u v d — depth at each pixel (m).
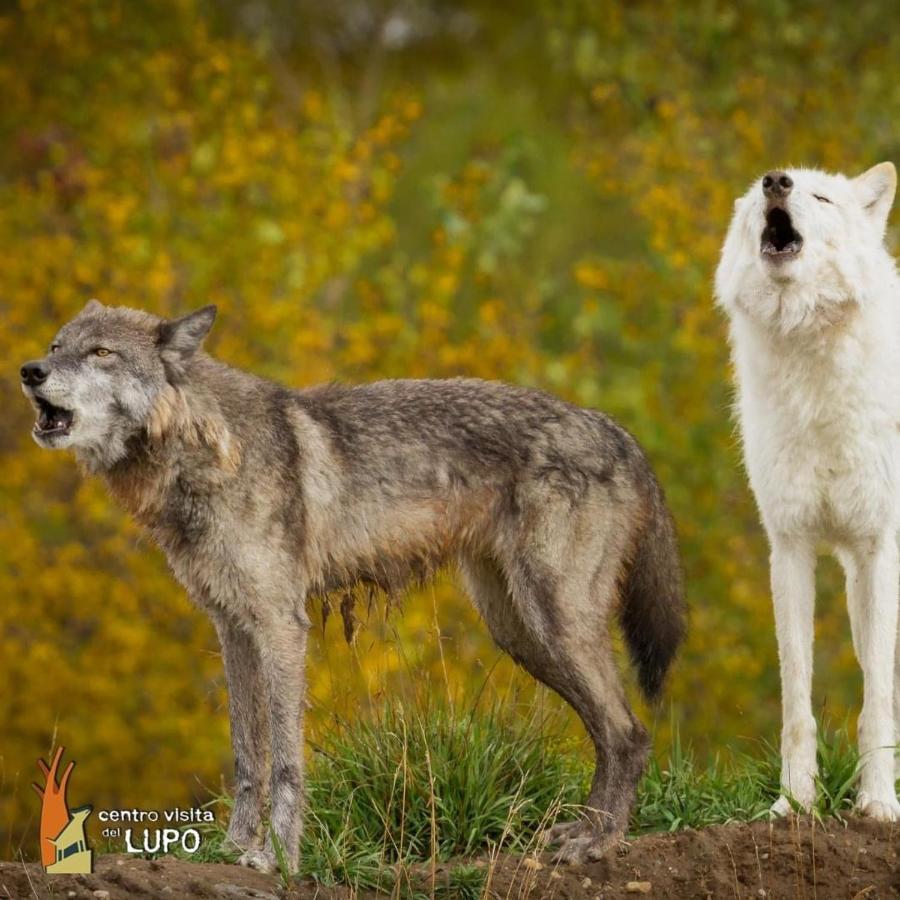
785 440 21.88
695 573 45.81
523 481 22.48
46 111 51.47
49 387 21.25
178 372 21.75
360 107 56.41
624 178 49.75
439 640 23.62
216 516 21.33
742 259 21.89
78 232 47.84
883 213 22.11
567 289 53.88
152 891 19.00
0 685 43.19
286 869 20.06
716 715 43.06
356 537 22.34
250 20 63.94
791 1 51.69
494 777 22.34
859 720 21.80
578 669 22.05
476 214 48.03
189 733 43.00
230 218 46.53
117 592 44.00
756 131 48.94
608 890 20.34
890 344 21.69
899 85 49.69
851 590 22.81
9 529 44.03
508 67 63.53
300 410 22.47
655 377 46.91
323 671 34.88
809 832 20.78
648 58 50.22
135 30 51.81
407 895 20.20
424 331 45.72
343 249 46.47
